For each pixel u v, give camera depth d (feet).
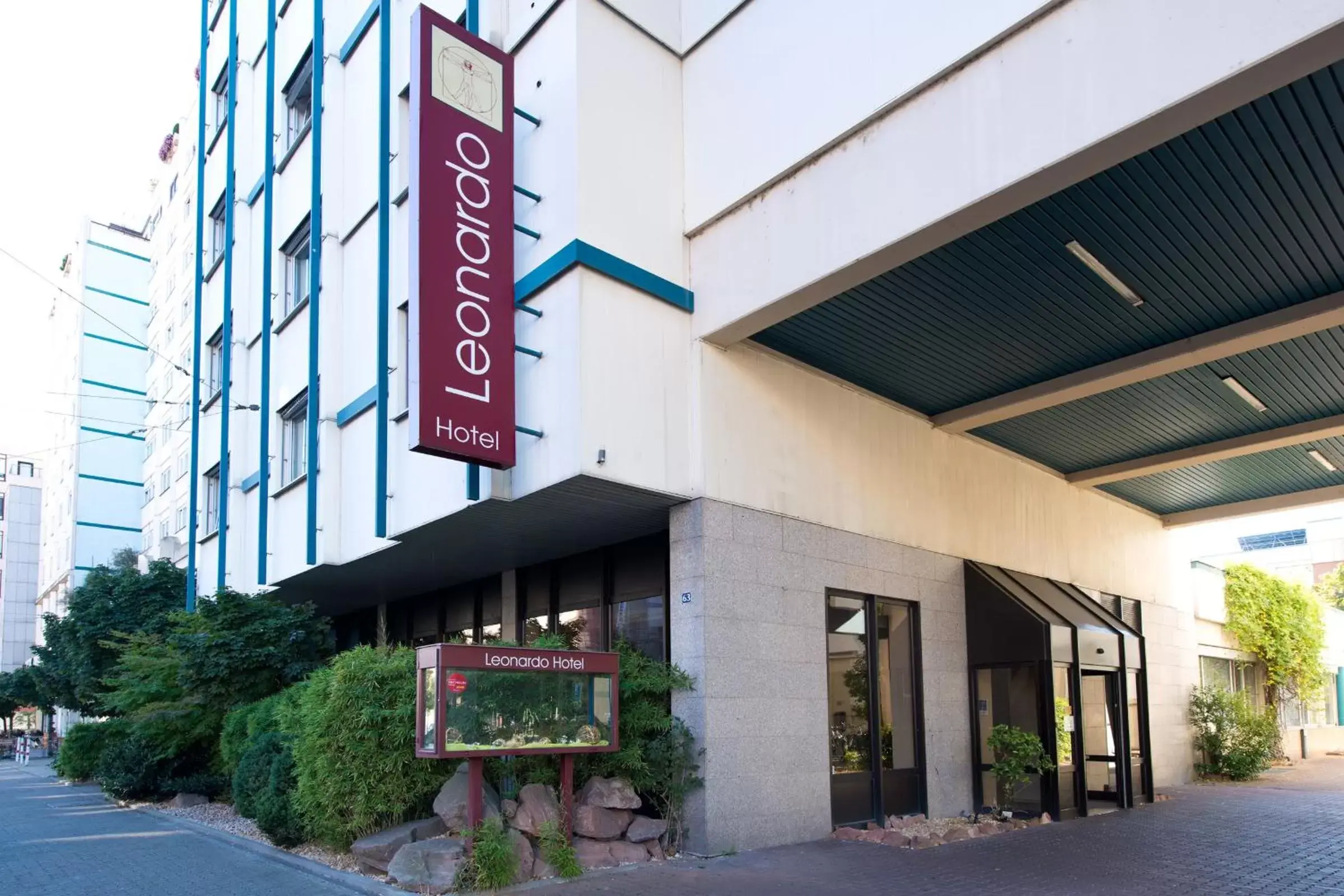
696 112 34.32
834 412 38.37
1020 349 36.86
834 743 35.55
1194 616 68.08
